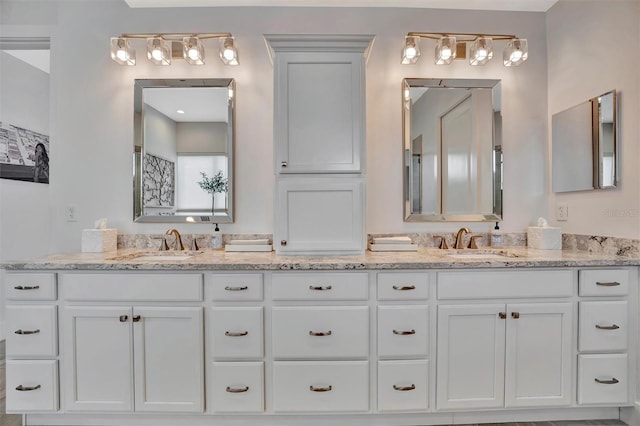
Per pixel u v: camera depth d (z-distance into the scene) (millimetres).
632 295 1665
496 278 1638
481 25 2254
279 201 1834
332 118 1835
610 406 1701
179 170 2199
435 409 1643
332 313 1612
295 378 1618
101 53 2197
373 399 1633
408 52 2039
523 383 1650
